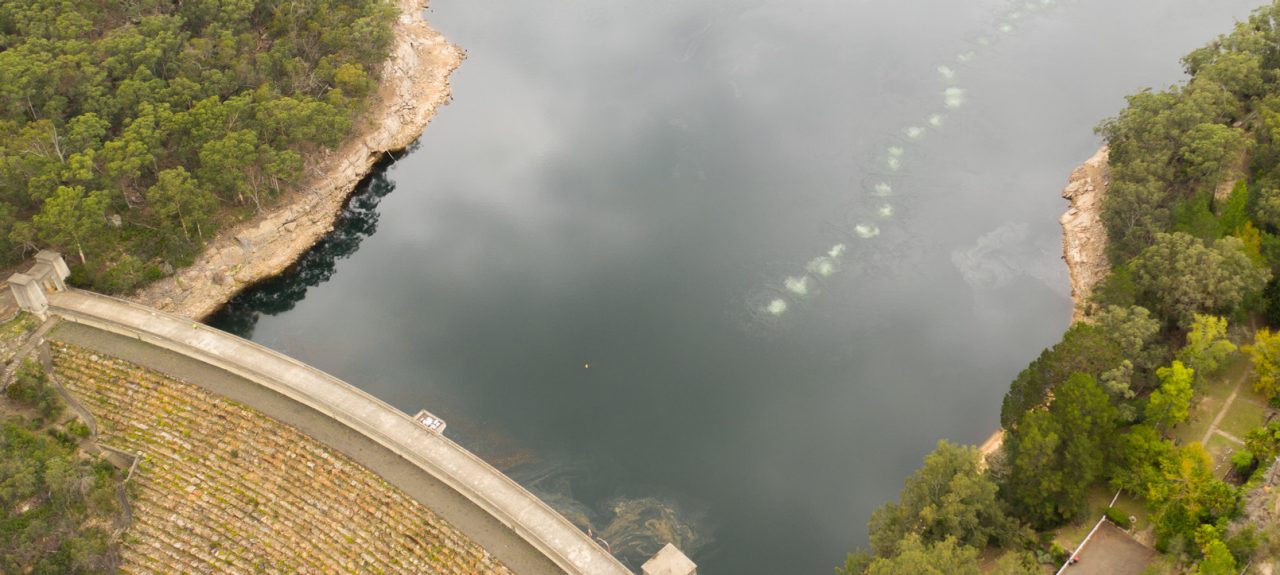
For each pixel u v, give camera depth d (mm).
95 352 159500
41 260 166625
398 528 134500
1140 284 152250
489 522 132625
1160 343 149250
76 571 131625
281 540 137375
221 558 136250
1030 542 125062
